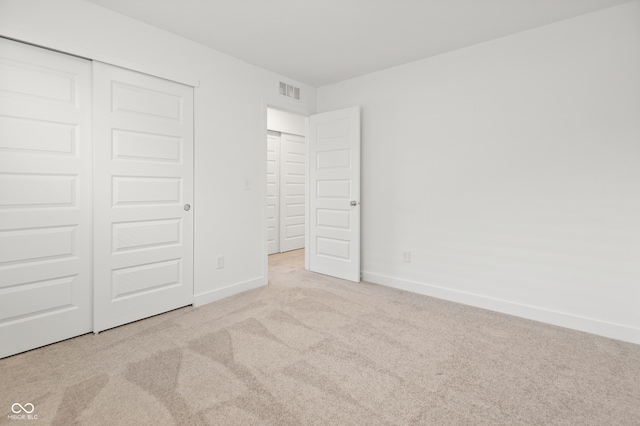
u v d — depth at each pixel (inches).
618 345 89.1
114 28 94.5
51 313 87.3
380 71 141.5
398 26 103.3
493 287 115.0
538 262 105.8
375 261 147.3
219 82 122.2
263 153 139.5
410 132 133.6
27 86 81.3
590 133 96.0
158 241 107.6
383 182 143.0
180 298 114.1
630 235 91.4
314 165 162.1
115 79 95.9
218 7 92.7
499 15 96.6
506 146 110.6
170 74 107.2
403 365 78.5
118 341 89.7
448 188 124.3
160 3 90.4
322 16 97.7
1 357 79.4
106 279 96.1
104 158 94.5
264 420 59.5
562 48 99.6
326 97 161.5
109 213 96.0
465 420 60.0
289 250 225.3
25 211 82.0
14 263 81.0
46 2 82.4
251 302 121.3
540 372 75.9
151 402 64.1
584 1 89.3
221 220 125.0
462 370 76.5
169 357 81.2
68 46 85.9
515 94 108.3
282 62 132.3
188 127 113.7
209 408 62.5
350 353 84.0
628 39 90.0
